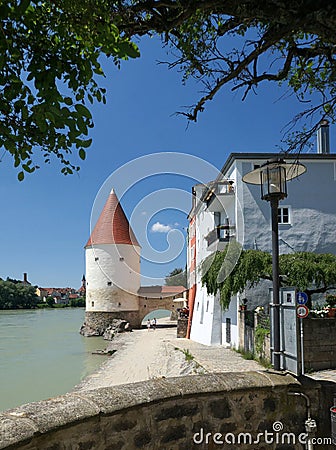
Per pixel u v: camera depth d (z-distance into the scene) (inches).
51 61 100.2
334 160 759.7
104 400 121.6
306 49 172.6
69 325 2356.1
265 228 737.6
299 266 523.8
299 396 153.5
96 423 115.8
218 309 846.5
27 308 4325.8
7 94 100.2
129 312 1742.1
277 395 151.1
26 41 100.0
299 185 756.6
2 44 92.1
